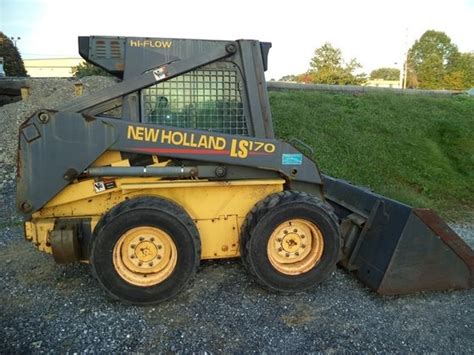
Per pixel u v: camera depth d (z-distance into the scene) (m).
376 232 3.85
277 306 3.45
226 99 3.74
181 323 3.17
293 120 10.12
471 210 7.23
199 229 3.69
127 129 3.37
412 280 3.65
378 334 3.11
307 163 3.77
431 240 3.67
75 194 3.49
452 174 8.76
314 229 3.62
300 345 2.95
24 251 4.64
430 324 3.27
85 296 3.56
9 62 42.22
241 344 2.94
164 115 3.64
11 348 2.83
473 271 3.80
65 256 3.40
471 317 3.40
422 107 12.05
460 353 2.93
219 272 4.02
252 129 3.77
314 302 3.53
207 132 3.51
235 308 3.39
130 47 3.59
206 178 3.59
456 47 52.44
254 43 3.74
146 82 3.54
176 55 3.64
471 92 17.28
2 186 7.90
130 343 2.92
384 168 8.70
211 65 3.69
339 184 4.74
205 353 2.83
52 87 15.32
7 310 3.33
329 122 10.29
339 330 3.14
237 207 3.75
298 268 3.63
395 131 10.23
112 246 3.26
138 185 3.45
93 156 3.36
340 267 4.25
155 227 3.31
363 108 11.45
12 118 11.82
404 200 7.12
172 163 3.57
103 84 14.68
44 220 3.53
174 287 3.38
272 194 3.68
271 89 13.02
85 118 3.33
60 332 3.02
